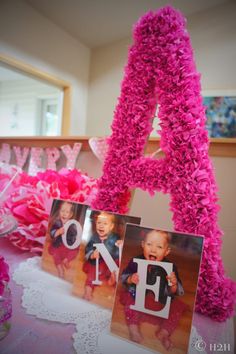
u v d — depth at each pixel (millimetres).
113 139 600
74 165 964
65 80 2406
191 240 406
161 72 527
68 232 576
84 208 572
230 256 708
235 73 2232
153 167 539
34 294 490
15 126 3740
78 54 2564
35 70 2066
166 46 525
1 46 1788
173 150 512
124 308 412
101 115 2678
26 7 1954
